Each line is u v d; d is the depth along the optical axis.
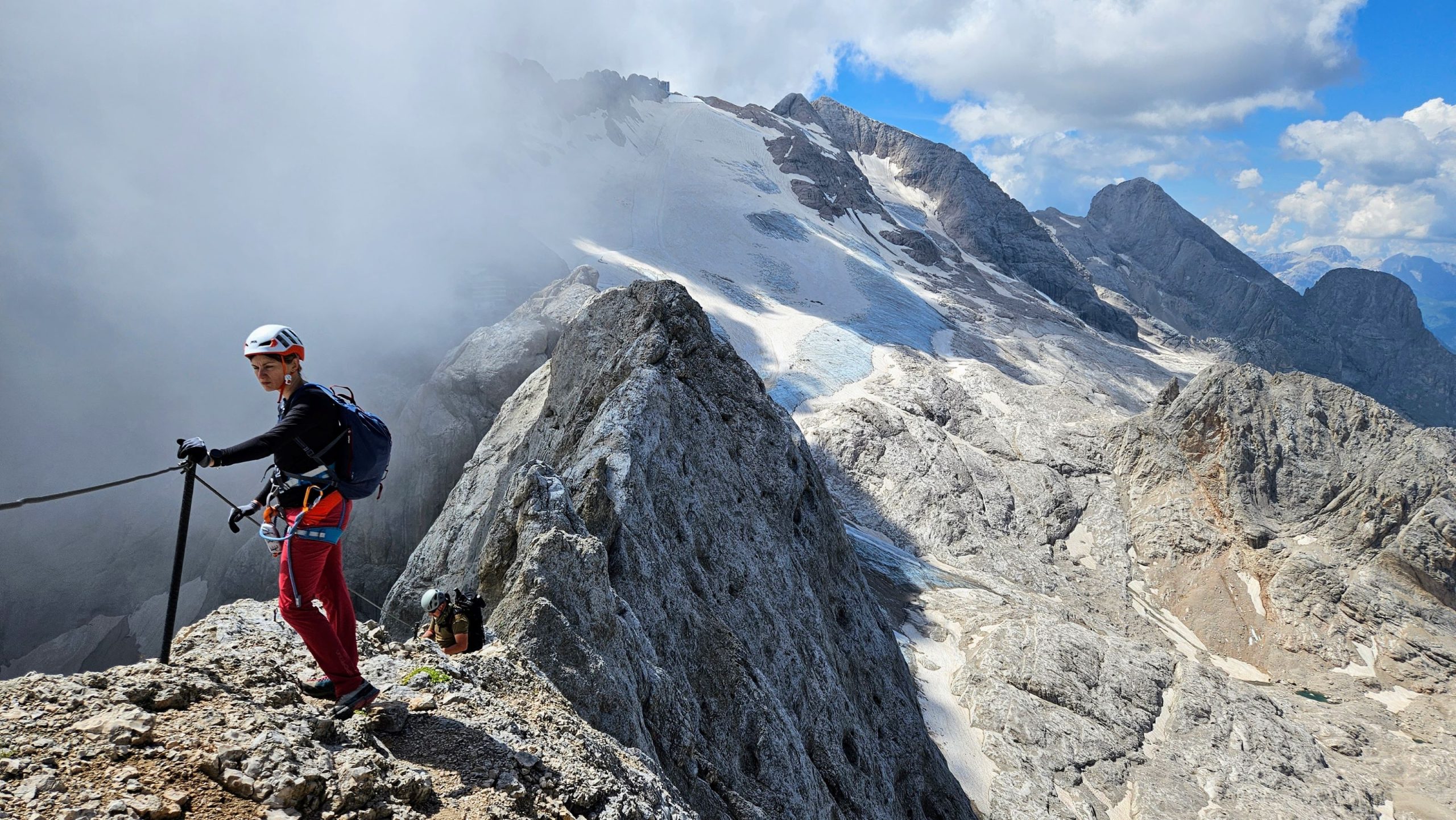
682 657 20.05
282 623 8.27
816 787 19.98
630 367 32.06
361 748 6.52
